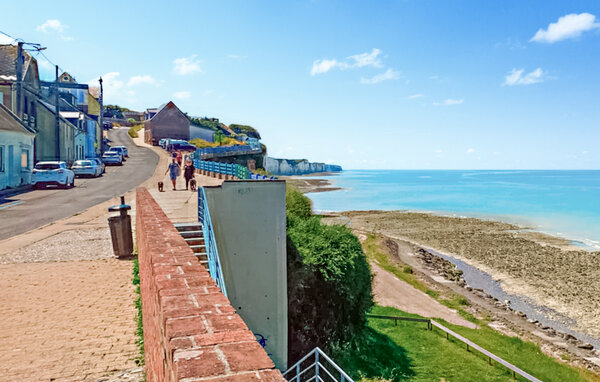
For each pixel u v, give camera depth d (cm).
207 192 1300
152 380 368
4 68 3825
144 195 1141
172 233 509
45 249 1220
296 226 1828
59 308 751
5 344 601
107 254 1165
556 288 3058
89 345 600
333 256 1627
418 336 2105
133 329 655
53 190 2802
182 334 181
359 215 6694
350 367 1553
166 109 7956
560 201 9375
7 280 926
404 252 4144
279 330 1354
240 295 1330
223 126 12275
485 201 9319
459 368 1762
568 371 1823
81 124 5416
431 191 12812
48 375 515
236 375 142
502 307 2722
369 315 2331
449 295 2919
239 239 1328
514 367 1661
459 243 4572
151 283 357
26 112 3781
